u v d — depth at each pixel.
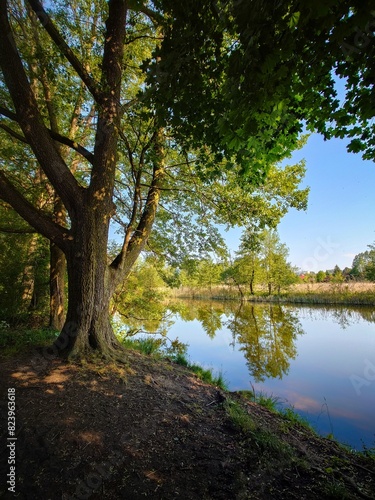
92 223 4.59
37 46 4.96
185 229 8.73
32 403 3.04
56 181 4.55
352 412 5.54
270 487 2.20
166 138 6.12
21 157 7.10
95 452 2.44
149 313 11.14
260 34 1.99
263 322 18.58
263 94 2.37
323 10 1.55
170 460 2.45
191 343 12.08
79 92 5.87
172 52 2.54
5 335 5.29
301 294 31.00
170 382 4.23
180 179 7.39
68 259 4.62
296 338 13.02
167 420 3.10
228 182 7.21
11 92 4.25
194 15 2.42
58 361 4.13
